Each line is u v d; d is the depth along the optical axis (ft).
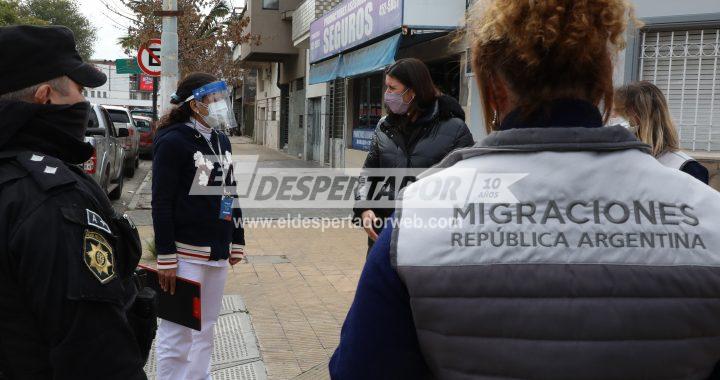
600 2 3.65
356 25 39.81
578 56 3.69
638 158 3.78
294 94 78.33
